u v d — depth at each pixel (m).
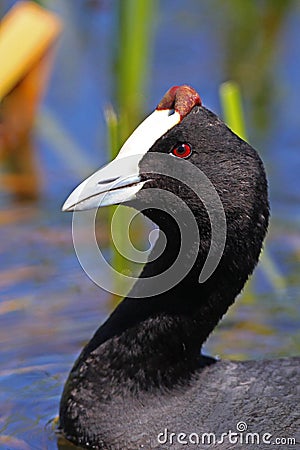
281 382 8.84
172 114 8.73
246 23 18.20
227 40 17.81
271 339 10.80
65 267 12.41
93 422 8.83
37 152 15.21
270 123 15.73
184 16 18.47
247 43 17.73
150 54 16.72
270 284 12.04
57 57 17.06
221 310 9.10
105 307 11.54
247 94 16.44
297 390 8.72
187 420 8.65
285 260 12.58
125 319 9.05
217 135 8.66
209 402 8.74
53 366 10.38
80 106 15.98
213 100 16.11
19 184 14.44
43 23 14.98
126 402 8.82
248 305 11.59
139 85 14.13
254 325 11.12
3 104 15.44
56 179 14.52
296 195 14.11
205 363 9.15
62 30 16.89
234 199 8.64
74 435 8.95
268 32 18.03
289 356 10.09
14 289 11.89
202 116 8.71
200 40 17.75
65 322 11.22
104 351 8.99
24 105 15.42
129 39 13.66
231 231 8.71
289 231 13.30
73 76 16.70
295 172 14.64
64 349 10.69
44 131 15.51
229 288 9.00
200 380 8.96
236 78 16.77
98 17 17.73
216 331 10.99
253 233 8.77
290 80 16.80
